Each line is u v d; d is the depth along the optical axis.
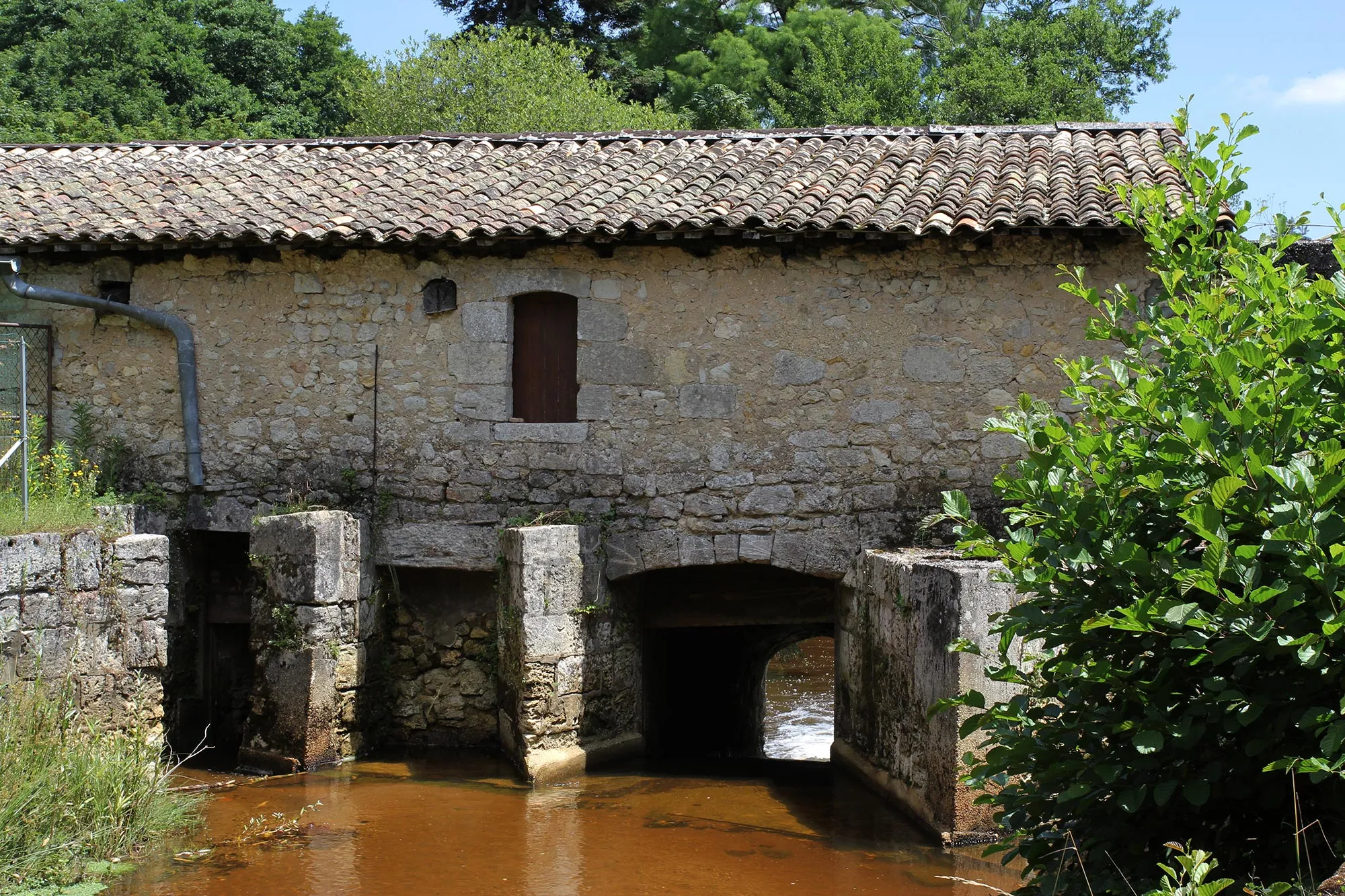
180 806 8.19
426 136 12.65
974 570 7.64
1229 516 4.65
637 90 28.34
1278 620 4.42
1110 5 28.62
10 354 10.96
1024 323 10.09
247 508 10.82
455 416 10.62
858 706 9.86
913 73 25.92
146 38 25.70
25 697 7.42
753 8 28.69
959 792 7.70
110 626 8.45
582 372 10.48
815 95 25.44
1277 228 5.44
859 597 9.81
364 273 10.73
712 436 10.34
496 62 23.70
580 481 10.46
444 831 8.24
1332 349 4.81
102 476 10.85
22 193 11.48
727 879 7.31
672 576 11.07
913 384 10.17
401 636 10.90
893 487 10.16
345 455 10.74
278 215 10.73
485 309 10.57
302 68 28.39
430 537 10.59
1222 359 4.62
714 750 13.08
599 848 7.89
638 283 10.44
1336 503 4.48
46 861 6.88
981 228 9.75
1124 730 4.67
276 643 9.84
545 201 10.76
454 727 10.81
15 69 25.77
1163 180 10.36
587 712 10.03
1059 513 4.99
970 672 7.59
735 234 10.03
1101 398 5.24
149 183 11.68
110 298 11.04
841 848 7.86
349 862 7.58
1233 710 4.53
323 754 9.88
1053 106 25.44
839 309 10.23
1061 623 4.95
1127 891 4.72
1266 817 4.91
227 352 10.88
